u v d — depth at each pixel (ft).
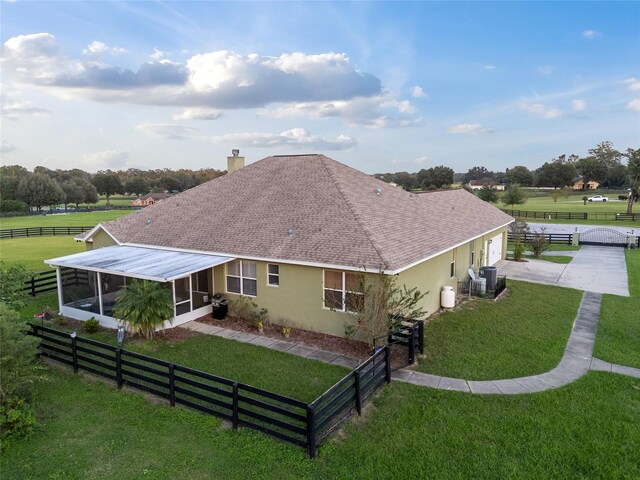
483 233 79.30
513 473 26.14
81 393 37.55
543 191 447.01
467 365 42.45
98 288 56.49
